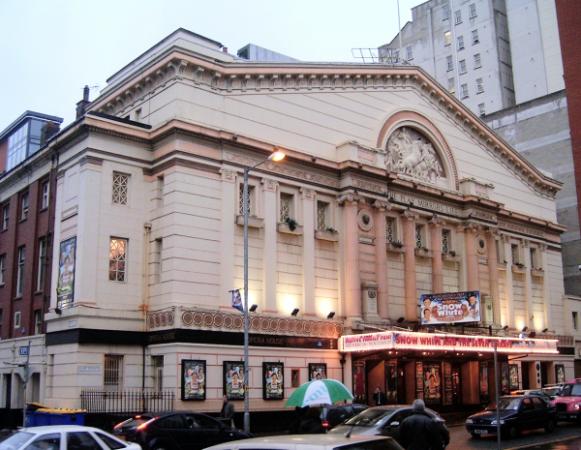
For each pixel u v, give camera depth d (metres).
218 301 29.77
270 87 33.91
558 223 57.06
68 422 24.44
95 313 28.27
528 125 62.28
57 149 32.16
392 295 37.72
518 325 46.56
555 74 70.56
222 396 28.94
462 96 75.62
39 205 34.81
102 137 29.91
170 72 30.94
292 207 34.03
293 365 31.83
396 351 34.81
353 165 35.47
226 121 31.83
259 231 32.06
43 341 30.88
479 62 74.75
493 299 43.44
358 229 35.81
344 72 37.22
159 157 30.55
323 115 36.19
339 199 35.72
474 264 42.62
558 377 49.12
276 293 32.09
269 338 31.03
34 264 34.25
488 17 74.56
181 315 28.19
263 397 30.27
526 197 49.97
